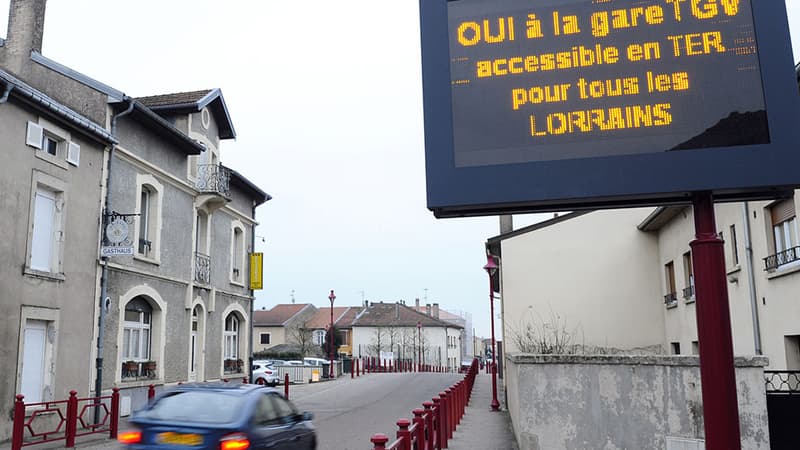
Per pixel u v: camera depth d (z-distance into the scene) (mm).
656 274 19203
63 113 14500
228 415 6965
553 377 8523
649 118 5406
